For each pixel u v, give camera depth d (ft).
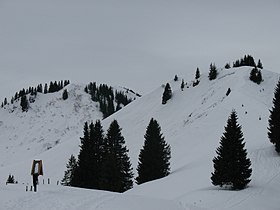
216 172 112.27
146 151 194.59
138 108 503.20
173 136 324.39
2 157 531.50
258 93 367.04
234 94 346.95
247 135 212.84
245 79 407.23
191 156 221.66
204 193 104.42
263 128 222.07
